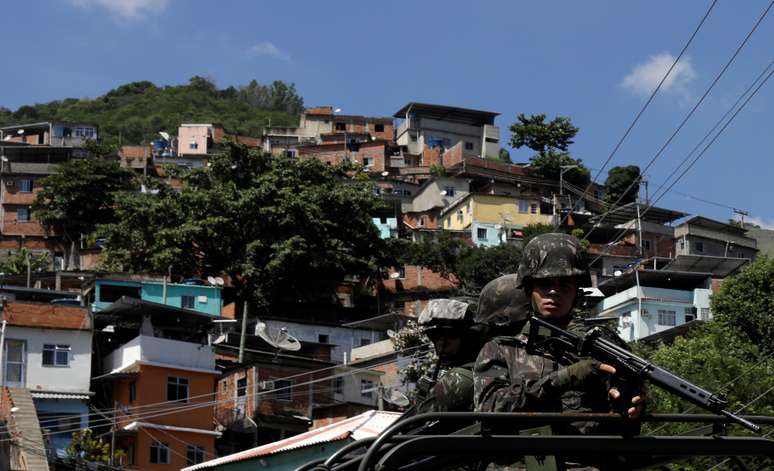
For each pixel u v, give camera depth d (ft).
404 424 15.99
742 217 298.76
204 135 376.89
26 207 292.81
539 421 16.43
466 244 254.68
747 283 151.23
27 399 136.15
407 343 167.43
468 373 21.83
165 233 221.05
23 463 124.06
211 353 155.53
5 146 314.35
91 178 283.79
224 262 225.35
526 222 295.89
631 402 16.49
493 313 23.22
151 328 161.58
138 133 489.67
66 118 519.19
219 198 225.56
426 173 346.95
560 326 19.06
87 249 272.31
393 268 249.34
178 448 148.56
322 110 390.63
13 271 252.83
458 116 367.25
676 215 284.41
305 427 160.86
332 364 166.61
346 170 249.75
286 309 229.25
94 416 149.79
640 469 17.87
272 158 240.53
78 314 150.20
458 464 18.03
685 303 206.18
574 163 322.55
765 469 20.81
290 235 226.79
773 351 146.10
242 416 159.74
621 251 268.62
